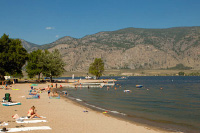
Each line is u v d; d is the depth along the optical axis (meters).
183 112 28.64
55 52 108.94
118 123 20.61
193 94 58.56
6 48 81.88
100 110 29.00
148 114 26.73
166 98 47.53
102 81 142.38
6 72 83.75
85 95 52.88
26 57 85.69
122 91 68.06
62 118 21.41
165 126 20.19
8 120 18.94
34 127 16.64
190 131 18.44
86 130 16.95
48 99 39.38
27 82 100.44
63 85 92.38
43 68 100.12
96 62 164.62
